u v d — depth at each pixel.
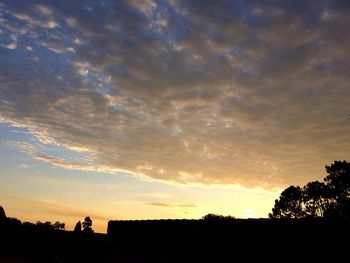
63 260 27.95
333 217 11.24
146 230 15.07
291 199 31.77
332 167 29.33
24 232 29.84
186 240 13.68
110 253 15.77
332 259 10.53
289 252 11.32
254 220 12.47
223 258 12.47
